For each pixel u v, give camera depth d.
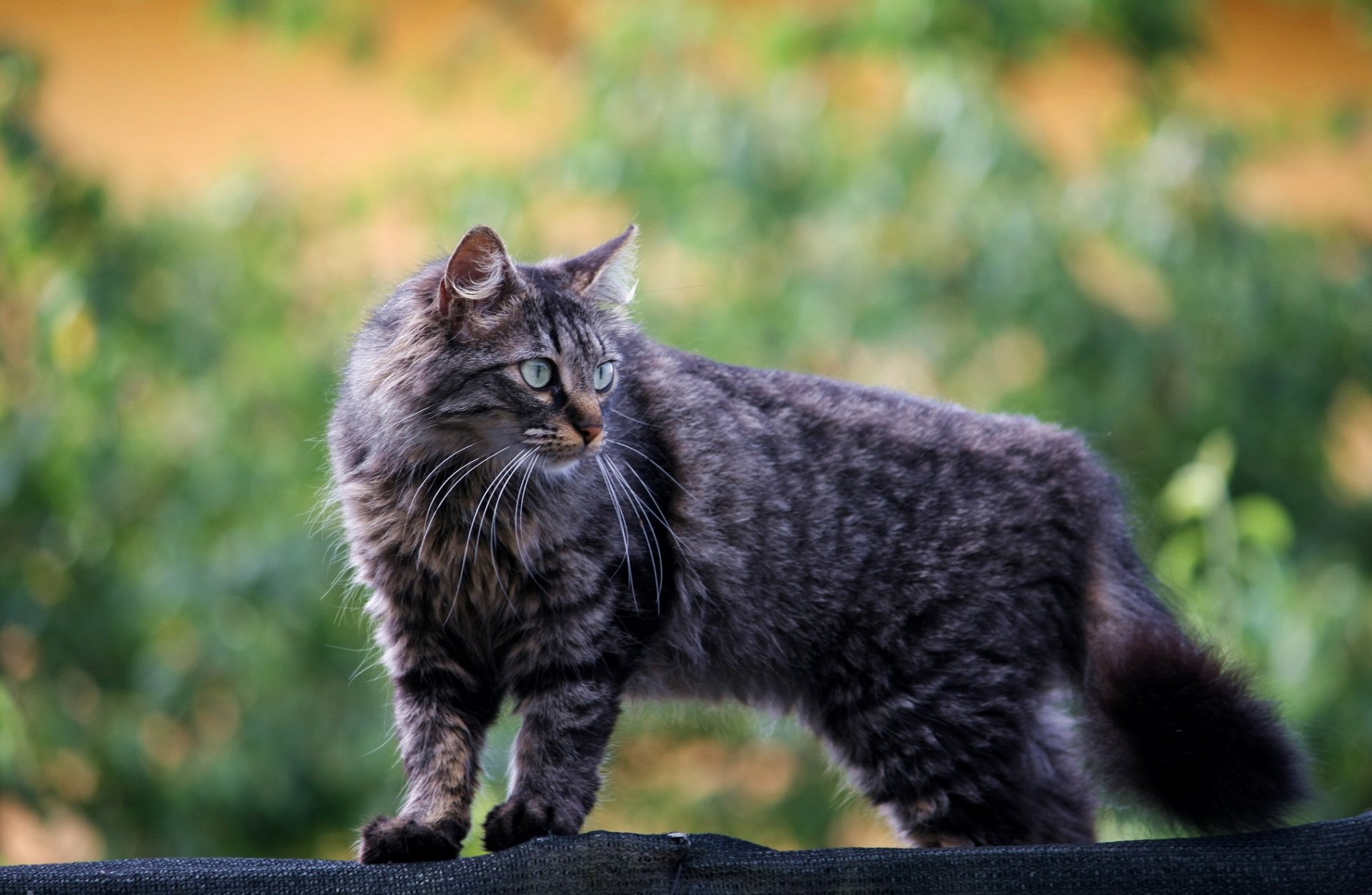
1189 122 11.08
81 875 4.56
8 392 11.01
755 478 6.08
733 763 11.80
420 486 5.69
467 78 13.16
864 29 11.16
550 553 5.64
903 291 10.48
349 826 10.61
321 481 9.15
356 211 11.38
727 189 10.71
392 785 10.41
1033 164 10.53
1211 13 13.46
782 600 6.10
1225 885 4.71
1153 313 10.98
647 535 5.88
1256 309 10.63
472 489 5.75
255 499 10.42
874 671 6.13
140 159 13.54
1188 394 10.70
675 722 7.35
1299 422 10.93
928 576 6.11
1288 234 11.12
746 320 10.56
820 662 6.22
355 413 5.86
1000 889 4.69
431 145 12.48
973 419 6.49
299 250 11.29
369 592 6.06
